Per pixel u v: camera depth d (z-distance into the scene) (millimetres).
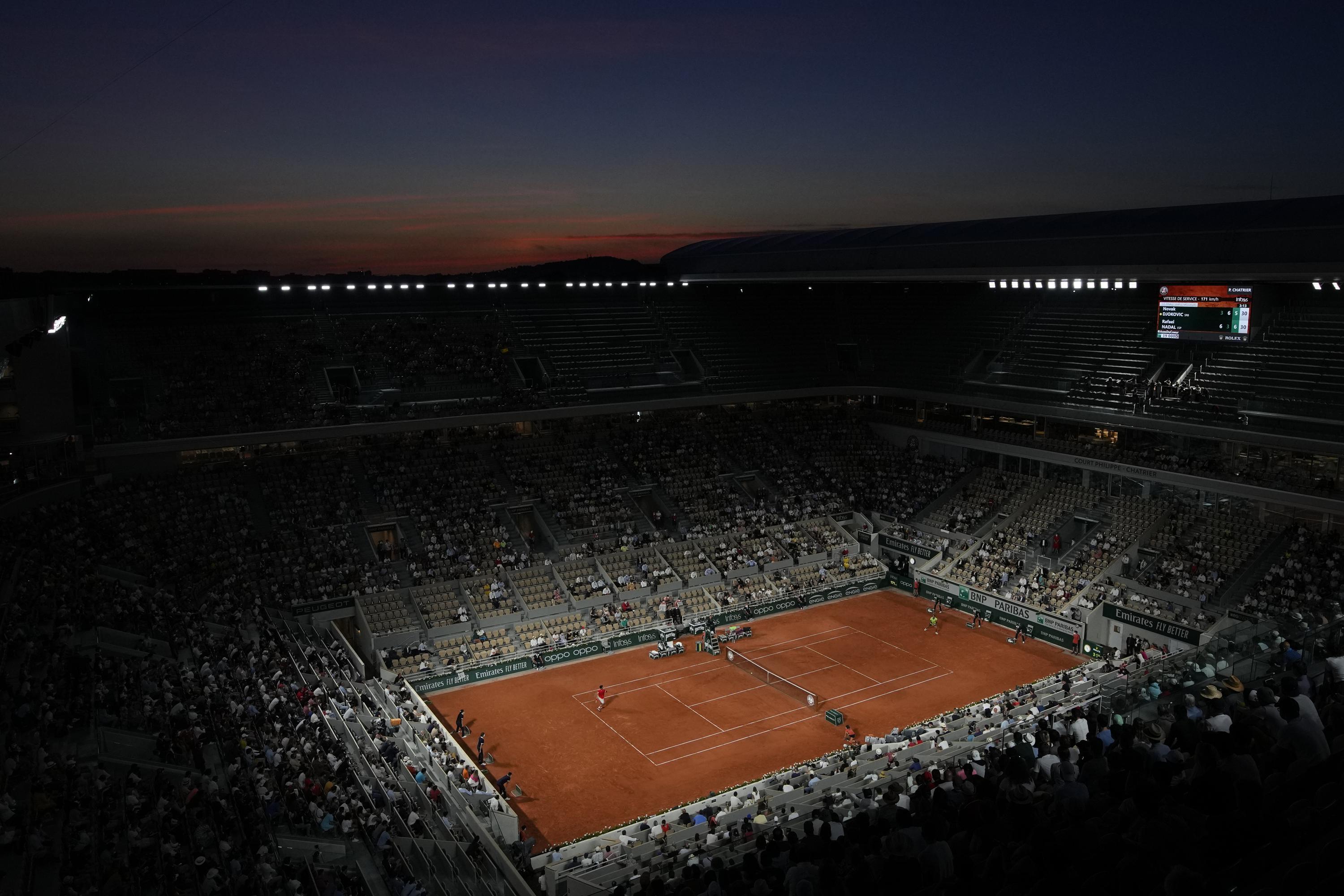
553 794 42406
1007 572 65062
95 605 44906
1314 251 49875
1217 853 11125
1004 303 82188
